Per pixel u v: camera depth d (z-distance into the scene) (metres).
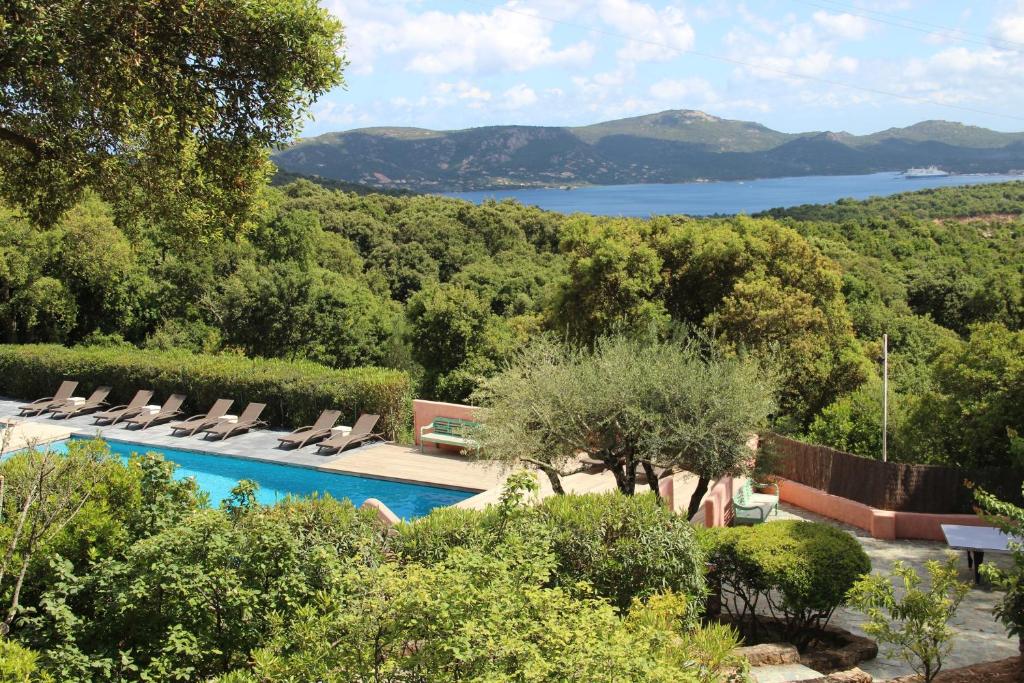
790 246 20.88
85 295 29.31
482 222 58.75
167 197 8.44
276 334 30.06
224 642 5.16
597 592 6.48
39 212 8.59
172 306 31.88
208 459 16.84
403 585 4.10
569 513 7.04
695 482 13.12
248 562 5.41
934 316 40.91
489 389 10.86
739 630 7.70
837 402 16.14
